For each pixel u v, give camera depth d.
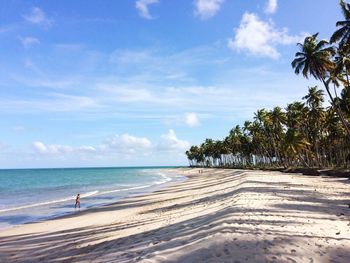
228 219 12.26
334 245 8.80
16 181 94.81
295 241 9.05
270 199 19.36
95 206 32.59
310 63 46.66
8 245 15.40
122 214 24.27
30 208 32.03
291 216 13.29
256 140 112.81
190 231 11.70
